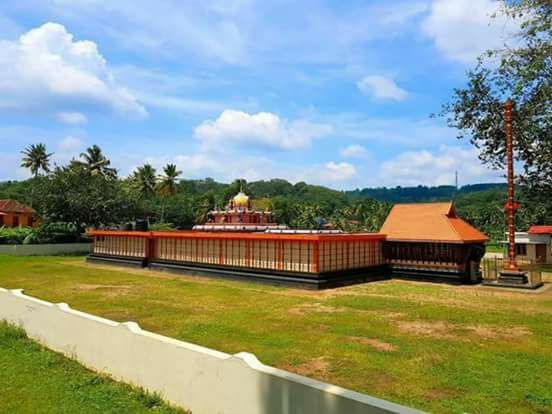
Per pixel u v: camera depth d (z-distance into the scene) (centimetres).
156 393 628
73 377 728
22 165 6191
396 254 2150
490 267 2500
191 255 2330
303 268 1823
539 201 2766
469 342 925
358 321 1130
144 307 1337
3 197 7806
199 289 1747
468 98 2733
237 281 2022
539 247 3191
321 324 1095
